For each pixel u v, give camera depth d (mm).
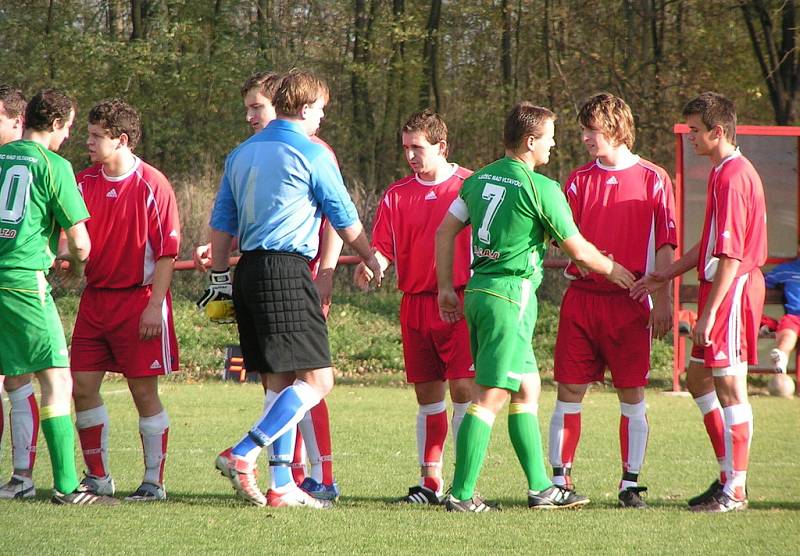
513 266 20875
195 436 33125
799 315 45062
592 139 23219
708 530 19406
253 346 21281
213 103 95312
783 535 19000
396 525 19531
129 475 26328
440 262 22000
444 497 23500
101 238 22359
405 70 95500
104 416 22984
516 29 93750
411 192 23875
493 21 94188
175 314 66562
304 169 20797
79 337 22734
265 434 20562
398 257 23922
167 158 94250
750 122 88500
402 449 31203
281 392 21062
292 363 20594
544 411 40656
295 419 20812
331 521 19797
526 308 21016
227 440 32344
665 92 83750
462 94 98188
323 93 21672
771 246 48281
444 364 23906
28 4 94438
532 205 20625
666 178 23484
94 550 17141
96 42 90375
